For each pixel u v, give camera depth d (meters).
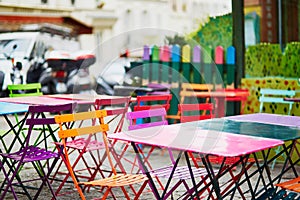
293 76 7.39
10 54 10.68
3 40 10.94
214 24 8.79
